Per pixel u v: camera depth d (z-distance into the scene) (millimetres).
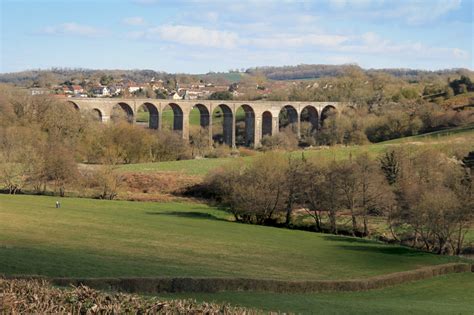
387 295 43062
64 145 108938
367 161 81250
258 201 78875
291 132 175500
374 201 74688
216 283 36969
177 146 132750
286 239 65250
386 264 53219
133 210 81062
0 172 92125
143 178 100875
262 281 38812
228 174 85812
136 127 127500
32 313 18266
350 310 34344
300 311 32875
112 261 43250
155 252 49906
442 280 50094
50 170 93750
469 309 38094
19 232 54906
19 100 126750
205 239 60156
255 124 172375
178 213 81188
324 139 168750
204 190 95688
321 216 81562
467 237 70188
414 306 37781
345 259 54562
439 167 94062
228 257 50719
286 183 79188
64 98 137750
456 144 120500
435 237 66938
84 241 52625
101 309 19250
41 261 40344
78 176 94562
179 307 20391
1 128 103750
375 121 173250
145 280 34875
